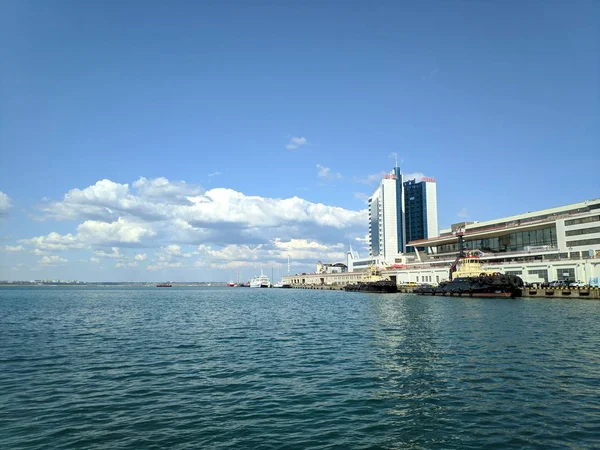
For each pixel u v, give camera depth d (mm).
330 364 31375
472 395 22953
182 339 45531
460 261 133500
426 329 49188
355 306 94375
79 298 159500
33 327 58562
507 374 27141
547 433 17828
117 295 197000
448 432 18109
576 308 72875
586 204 121438
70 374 29219
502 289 107312
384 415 20203
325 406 21594
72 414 20672
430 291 136000
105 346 41125
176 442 17250
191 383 26438
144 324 61812
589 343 37438
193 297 169000
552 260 112125
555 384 24734
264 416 20234
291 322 62219
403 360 32062
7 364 32688
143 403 22391
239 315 76500
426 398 22609
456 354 33750
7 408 21641
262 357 34625
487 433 17938
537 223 129250
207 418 20016
